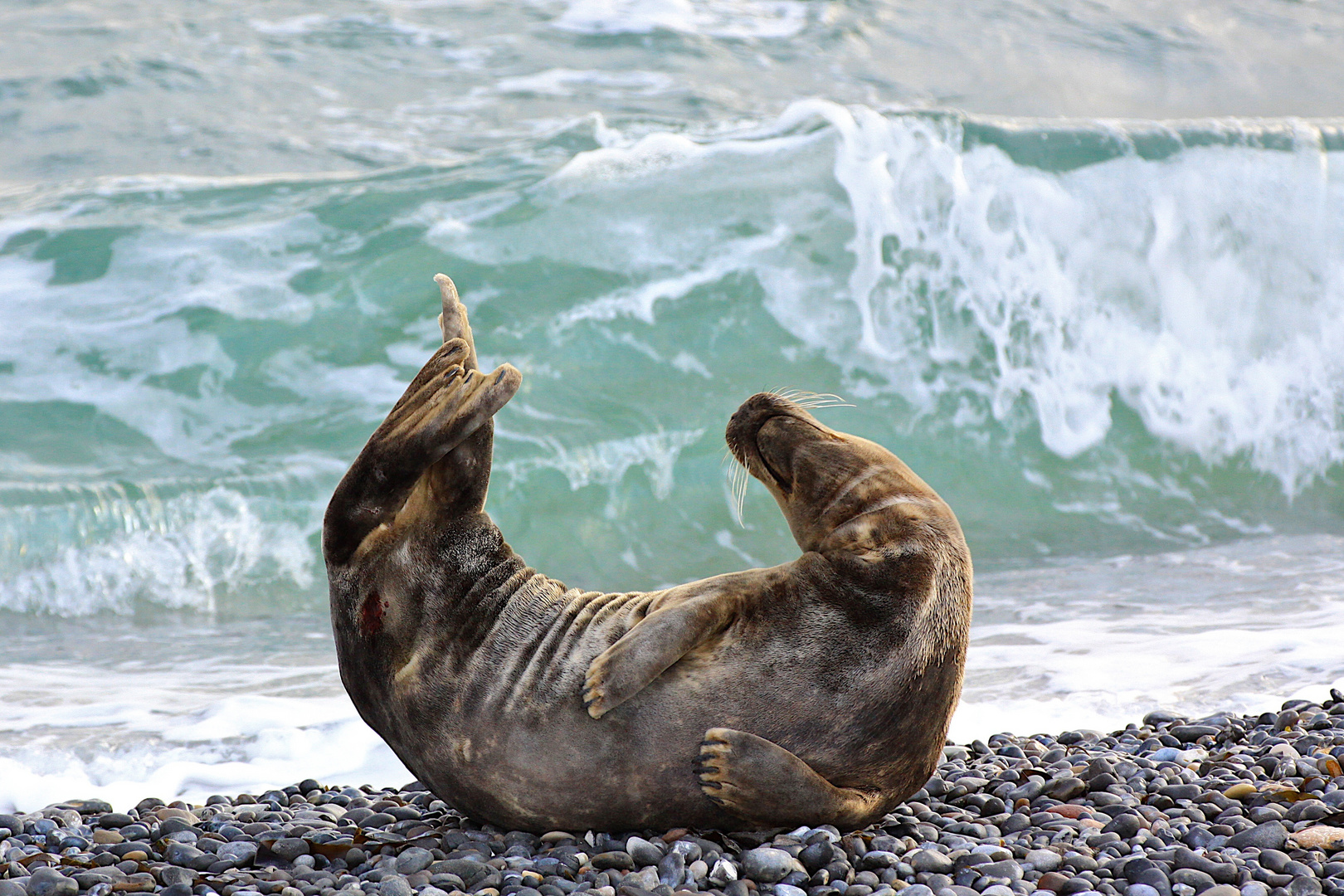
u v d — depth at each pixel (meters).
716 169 55.12
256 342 48.44
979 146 57.12
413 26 76.75
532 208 53.56
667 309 52.22
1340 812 16.47
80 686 29.97
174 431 45.34
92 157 61.06
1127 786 18.64
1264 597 36.56
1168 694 26.84
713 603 14.70
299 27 75.88
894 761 15.34
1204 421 56.16
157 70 69.44
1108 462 53.84
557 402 48.75
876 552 15.53
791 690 14.75
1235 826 16.56
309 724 26.53
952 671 15.53
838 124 56.09
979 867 15.05
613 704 14.02
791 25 80.88
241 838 16.84
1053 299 56.31
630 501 46.91
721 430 49.12
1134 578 40.28
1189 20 91.12
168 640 34.97
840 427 51.62
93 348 47.28
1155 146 59.25
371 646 15.73
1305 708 23.39
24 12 76.44
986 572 41.88
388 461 15.31
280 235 52.22
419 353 49.12
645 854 15.13
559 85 70.25
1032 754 21.95
